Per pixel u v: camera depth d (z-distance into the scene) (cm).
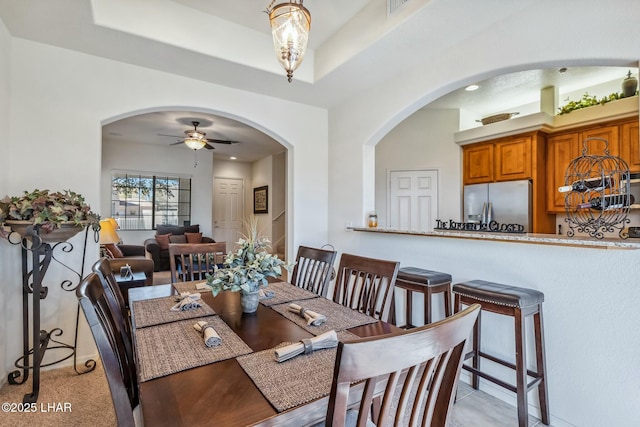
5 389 224
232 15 276
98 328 95
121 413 93
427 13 218
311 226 399
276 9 182
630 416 166
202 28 271
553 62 204
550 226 416
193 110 328
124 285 312
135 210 678
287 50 181
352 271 203
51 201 217
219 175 877
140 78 294
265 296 193
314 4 261
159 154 703
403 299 290
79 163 267
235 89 344
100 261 168
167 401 90
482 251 232
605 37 184
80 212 223
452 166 476
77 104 267
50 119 257
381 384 104
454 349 89
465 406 209
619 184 191
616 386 171
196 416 84
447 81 265
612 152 351
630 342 167
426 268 275
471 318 86
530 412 202
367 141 354
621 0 179
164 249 616
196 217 743
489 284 212
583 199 200
